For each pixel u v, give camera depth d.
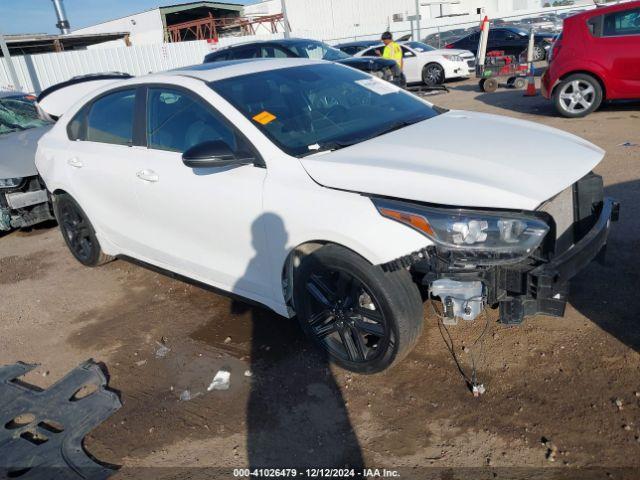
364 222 2.78
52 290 4.98
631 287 3.74
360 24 41.28
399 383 3.14
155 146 3.92
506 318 2.76
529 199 2.60
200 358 3.62
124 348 3.86
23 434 3.10
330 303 3.15
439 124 3.58
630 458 2.47
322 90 3.88
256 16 39.47
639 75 8.39
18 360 3.92
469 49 19.94
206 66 4.16
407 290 2.88
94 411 3.21
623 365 3.02
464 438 2.71
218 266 3.67
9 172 5.83
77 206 4.88
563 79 9.04
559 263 2.67
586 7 30.11
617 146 7.01
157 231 4.03
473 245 2.60
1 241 6.61
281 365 3.44
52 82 19.39
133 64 21.53
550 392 2.91
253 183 3.24
